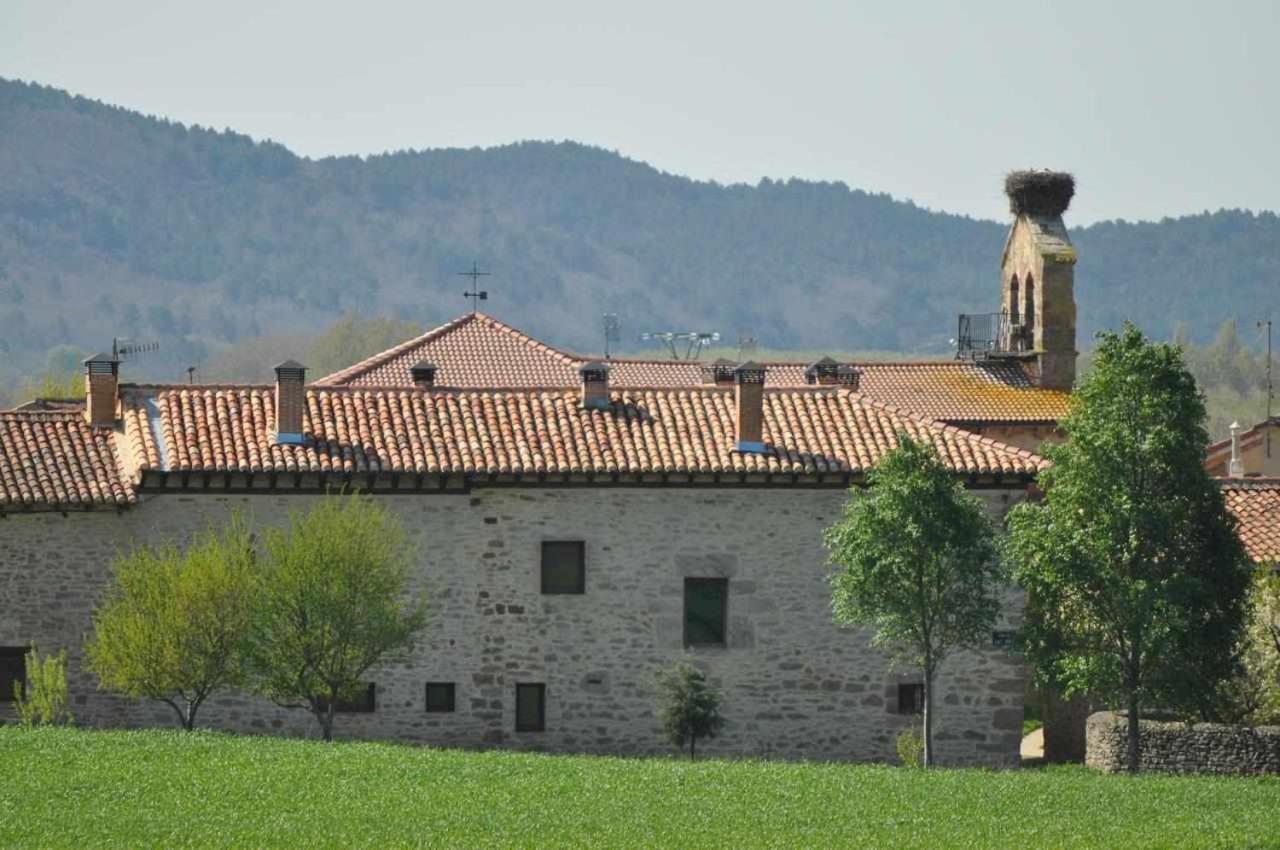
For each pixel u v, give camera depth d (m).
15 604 169.38
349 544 162.62
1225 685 169.00
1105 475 160.00
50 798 129.50
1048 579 159.25
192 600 160.88
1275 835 125.69
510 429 176.25
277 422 173.12
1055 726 189.50
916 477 161.88
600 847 119.50
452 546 173.12
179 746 148.25
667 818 128.12
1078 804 135.50
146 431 172.62
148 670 159.88
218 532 170.62
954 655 176.12
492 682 173.12
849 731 175.25
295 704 167.62
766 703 174.62
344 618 161.75
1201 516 160.88
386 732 172.00
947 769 156.00
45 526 169.75
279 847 117.88
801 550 175.12
